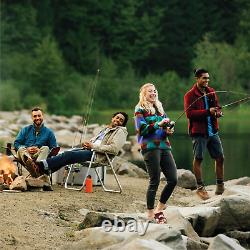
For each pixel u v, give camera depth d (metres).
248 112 61.97
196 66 87.00
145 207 16.98
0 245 12.95
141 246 12.27
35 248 13.09
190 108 18.33
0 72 87.62
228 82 85.19
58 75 87.19
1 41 92.50
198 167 18.45
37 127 18.31
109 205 16.67
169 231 13.45
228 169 27.42
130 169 22.78
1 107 76.19
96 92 87.94
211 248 13.22
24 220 14.48
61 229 14.34
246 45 95.06
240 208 16.17
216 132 18.47
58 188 18.02
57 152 18.11
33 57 91.50
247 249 15.15
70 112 84.38
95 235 13.34
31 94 84.69
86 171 18.70
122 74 95.56
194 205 17.86
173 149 35.75
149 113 14.86
